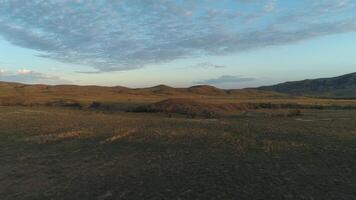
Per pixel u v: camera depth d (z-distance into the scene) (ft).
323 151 84.48
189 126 141.69
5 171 67.41
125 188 54.90
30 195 52.65
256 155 79.87
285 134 116.78
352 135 114.32
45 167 70.33
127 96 624.18
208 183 56.70
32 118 180.65
